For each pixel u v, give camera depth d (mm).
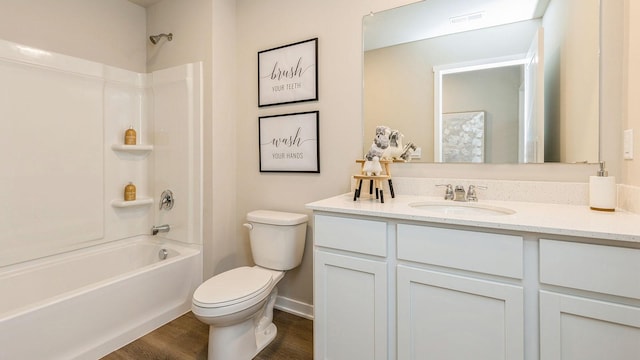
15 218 1864
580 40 1346
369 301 1304
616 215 1131
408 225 1207
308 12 2027
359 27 1853
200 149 2254
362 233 1309
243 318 1532
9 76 1827
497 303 1055
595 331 927
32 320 1406
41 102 1966
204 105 2232
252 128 2305
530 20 1451
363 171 1616
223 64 2273
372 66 1823
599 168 1326
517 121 1488
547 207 1326
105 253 2273
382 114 1803
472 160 1586
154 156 2506
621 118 1257
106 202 2324
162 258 2344
